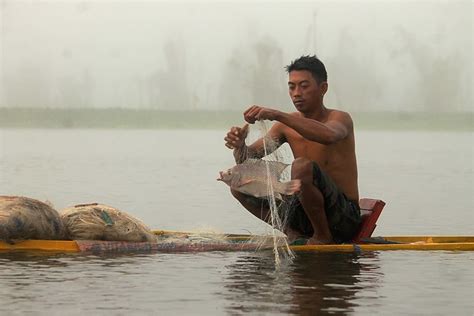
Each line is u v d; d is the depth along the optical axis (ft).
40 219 27.35
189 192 58.39
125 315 18.49
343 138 28.48
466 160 111.65
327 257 26.81
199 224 39.63
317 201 27.68
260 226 39.04
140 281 22.29
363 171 85.66
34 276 22.75
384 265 25.36
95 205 28.91
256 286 21.79
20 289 21.03
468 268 24.91
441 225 40.14
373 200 30.17
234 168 28.17
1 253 26.55
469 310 19.39
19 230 26.99
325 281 22.59
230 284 22.02
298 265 25.16
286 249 28.12
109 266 24.50
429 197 56.29
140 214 43.93
